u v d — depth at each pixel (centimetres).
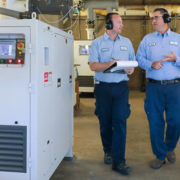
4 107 164
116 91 227
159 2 809
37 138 164
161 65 223
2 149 169
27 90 161
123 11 751
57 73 201
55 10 234
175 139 246
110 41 232
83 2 491
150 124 242
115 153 230
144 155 277
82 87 646
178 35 237
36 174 167
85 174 229
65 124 231
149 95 238
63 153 227
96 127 396
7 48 159
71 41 243
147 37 244
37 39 157
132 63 196
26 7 226
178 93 232
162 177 224
